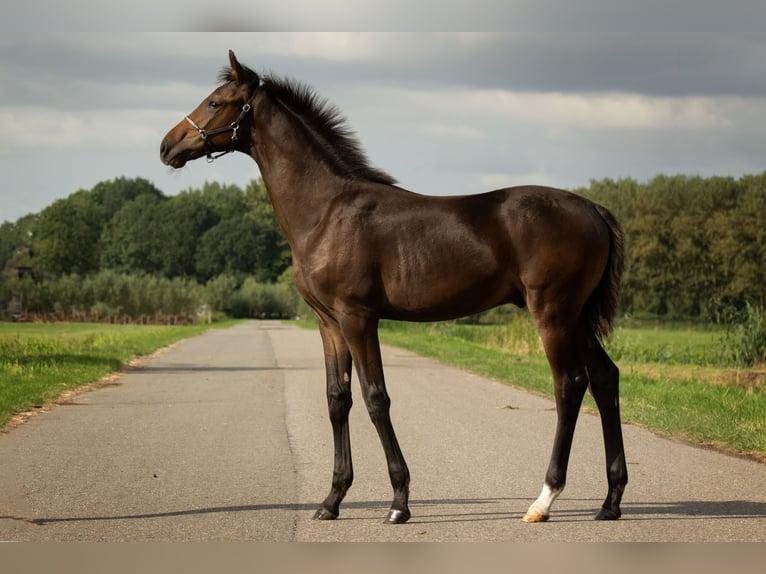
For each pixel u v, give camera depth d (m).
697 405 13.49
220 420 13.40
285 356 28.56
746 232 66.69
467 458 10.25
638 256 69.19
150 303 75.69
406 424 12.93
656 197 71.25
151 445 11.12
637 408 13.53
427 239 7.48
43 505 7.94
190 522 7.39
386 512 7.78
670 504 7.96
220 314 99.06
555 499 8.23
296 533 7.09
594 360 7.67
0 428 12.41
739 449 10.54
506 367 21.95
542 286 7.38
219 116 8.04
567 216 7.41
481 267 7.44
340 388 7.71
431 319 7.69
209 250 149.00
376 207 7.61
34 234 155.62
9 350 23.98
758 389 15.96
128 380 19.94
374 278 7.52
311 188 7.80
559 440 7.45
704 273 68.44
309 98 8.01
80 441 11.39
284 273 117.19
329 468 9.70
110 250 152.12
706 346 29.00
